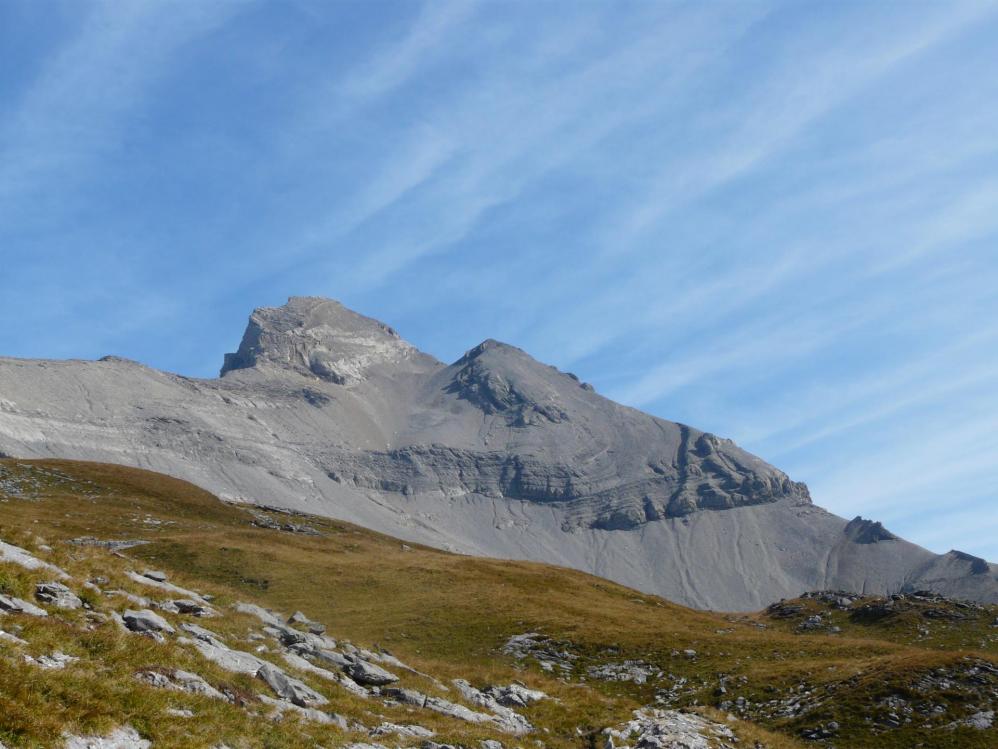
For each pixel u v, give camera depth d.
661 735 40.50
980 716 61.47
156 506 139.88
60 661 22.89
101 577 33.44
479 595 93.12
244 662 30.17
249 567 95.94
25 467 145.88
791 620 126.62
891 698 64.19
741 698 68.12
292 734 25.06
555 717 42.25
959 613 113.88
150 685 23.64
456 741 31.08
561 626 83.12
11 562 28.34
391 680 37.94
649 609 106.94
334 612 84.19
